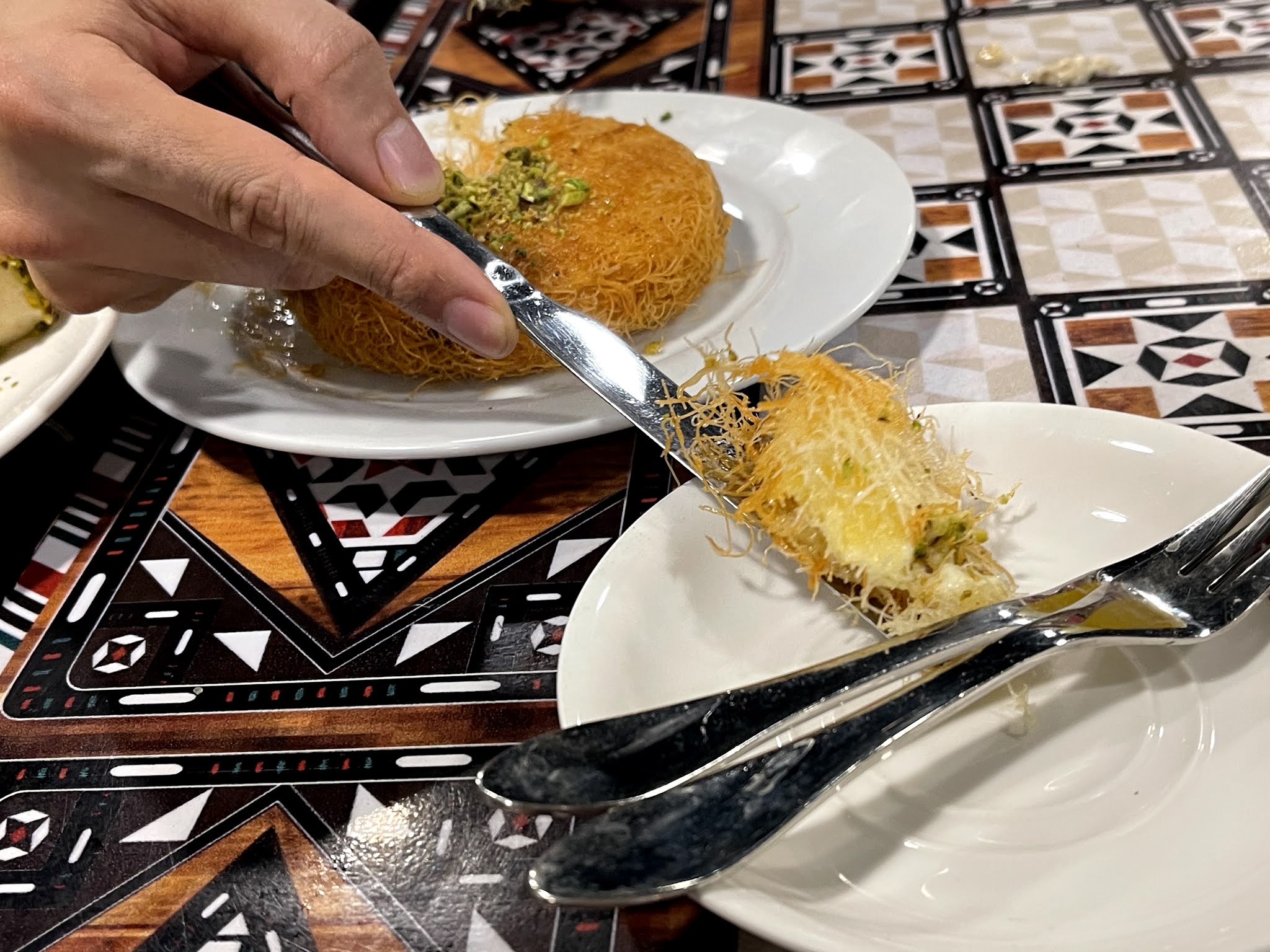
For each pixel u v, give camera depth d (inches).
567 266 27.5
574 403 23.4
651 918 15.3
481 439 22.1
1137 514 18.7
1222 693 15.6
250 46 22.9
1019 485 19.7
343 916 15.9
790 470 19.2
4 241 24.0
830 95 43.2
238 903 16.3
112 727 19.7
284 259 24.9
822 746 14.0
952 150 37.7
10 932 16.4
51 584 23.3
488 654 20.0
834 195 31.4
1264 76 38.3
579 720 15.3
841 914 13.4
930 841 14.6
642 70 47.4
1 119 21.6
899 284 30.6
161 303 28.4
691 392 23.7
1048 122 38.3
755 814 13.1
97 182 22.4
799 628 18.1
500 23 53.2
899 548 18.0
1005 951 12.4
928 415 20.4
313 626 21.2
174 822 17.7
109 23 22.5
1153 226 31.1
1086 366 25.8
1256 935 11.7
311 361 28.3
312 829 17.2
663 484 23.7
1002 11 47.4
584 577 21.5
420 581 22.0
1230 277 28.2
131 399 29.0
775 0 51.8
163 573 23.2
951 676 15.2
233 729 19.3
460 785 17.6
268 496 25.0
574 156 31.5
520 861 16.3
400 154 23.5
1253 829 13.6
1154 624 15.8
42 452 27.0
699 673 17.3
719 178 34.8
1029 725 16.1
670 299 28.4
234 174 20.8
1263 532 16.7
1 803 18.5
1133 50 42.2
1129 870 13.6
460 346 25.3
